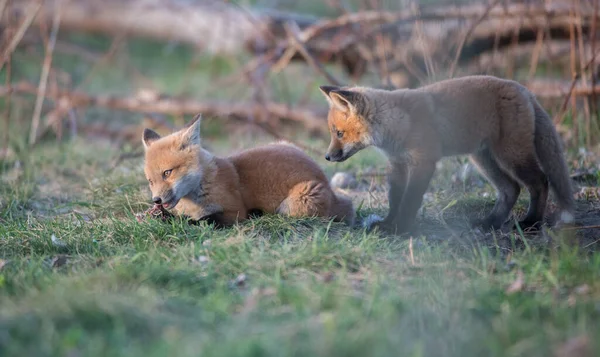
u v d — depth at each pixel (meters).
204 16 23.33
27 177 14.84
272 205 11.08
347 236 9.85
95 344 6.24
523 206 12.09
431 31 18.86
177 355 6.01
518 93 10.80
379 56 19.95
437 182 13.79
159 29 25.12
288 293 7.63
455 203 12.27
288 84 26.80
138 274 8.16
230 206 10.81
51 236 10.20
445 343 6.50
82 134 21.58
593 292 7.63
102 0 25.92
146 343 6.45
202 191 10.75
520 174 10.82
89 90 25.58
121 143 19.89
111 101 21.41
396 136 10.95
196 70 29.34
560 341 6.41
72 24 26.53
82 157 16.86
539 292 7.77
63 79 23.19
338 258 8.91
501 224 11.20
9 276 8.41
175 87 26.05
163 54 31.45
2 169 15.92
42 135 19.17
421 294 7.58
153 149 10.80
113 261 9.01
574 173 13.65
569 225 10.61
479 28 18.80
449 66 17.86
